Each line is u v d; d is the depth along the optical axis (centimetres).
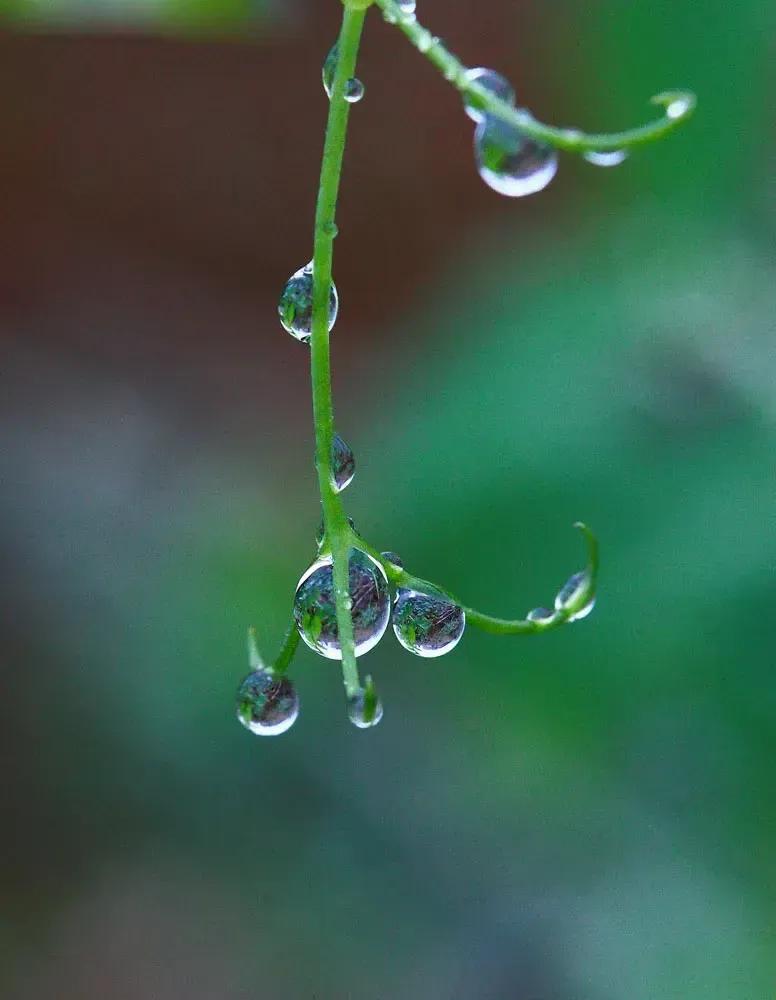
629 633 22
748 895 23
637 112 23
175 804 32
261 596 34
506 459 23
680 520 22
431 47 15
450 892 29
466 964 28
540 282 25
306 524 36
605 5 24
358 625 16
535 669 23
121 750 32
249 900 30
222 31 18
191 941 30
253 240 46
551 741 24
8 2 18
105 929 30
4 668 33
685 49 23
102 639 34
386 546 23
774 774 22
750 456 22
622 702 22
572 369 23
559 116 26
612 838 25
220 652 33
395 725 31
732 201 23
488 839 29
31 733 32
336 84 16
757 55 22
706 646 21
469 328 25
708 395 22
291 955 29
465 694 28
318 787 31
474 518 23
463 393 24
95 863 31
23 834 31
